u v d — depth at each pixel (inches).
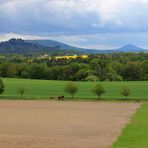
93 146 1536.7
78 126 2223.2
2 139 1697.8
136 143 1577.3
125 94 4963.1
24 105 3863.2
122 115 2893.7
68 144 1584.6
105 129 2078.0
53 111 3223.4
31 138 1738.4
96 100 4714.6
